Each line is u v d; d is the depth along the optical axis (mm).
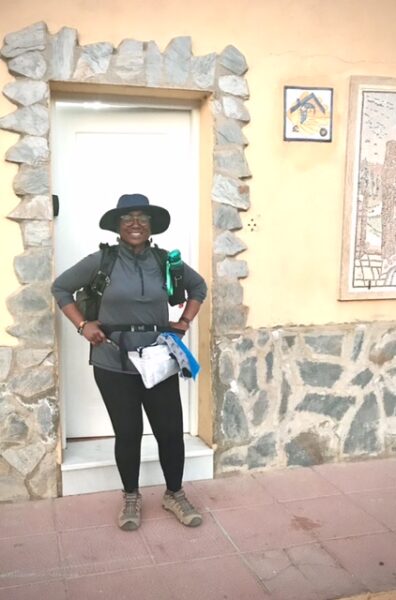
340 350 3854
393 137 3748
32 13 3133
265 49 3500
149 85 3311
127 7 3258
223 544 2992
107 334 2988
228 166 3496
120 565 2807
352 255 3775
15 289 3262
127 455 3080
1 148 3162
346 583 2691
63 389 3615
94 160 3607
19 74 3129
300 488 3598
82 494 3486
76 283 2998
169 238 3770
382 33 3684
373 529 3143
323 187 3697
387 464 3953
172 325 3156
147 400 3088
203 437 3816
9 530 3102
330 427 3906
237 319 3637
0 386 3295
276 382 3762
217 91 3428
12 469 3369
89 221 3641
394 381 3990
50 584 2658
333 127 3666
